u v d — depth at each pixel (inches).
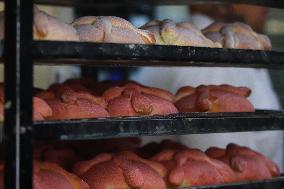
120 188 67.2
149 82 105.5
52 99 67.8
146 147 83.2
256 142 106.5
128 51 61.8
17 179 55.6
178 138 100.0
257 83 108.6
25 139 56.0
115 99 70.3
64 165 74.0
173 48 64.8
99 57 60.2
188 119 66.6
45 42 57.2
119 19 69.0
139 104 69.3
